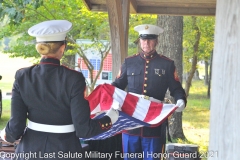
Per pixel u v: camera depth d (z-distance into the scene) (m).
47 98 2.56
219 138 2.11
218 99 2.11
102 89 3.62
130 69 3.95
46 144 2.58
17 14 6.47
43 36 2.56
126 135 3.79
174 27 8.60
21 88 2.61
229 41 2.06
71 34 9.15
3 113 12.89
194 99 18.97
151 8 6.38
